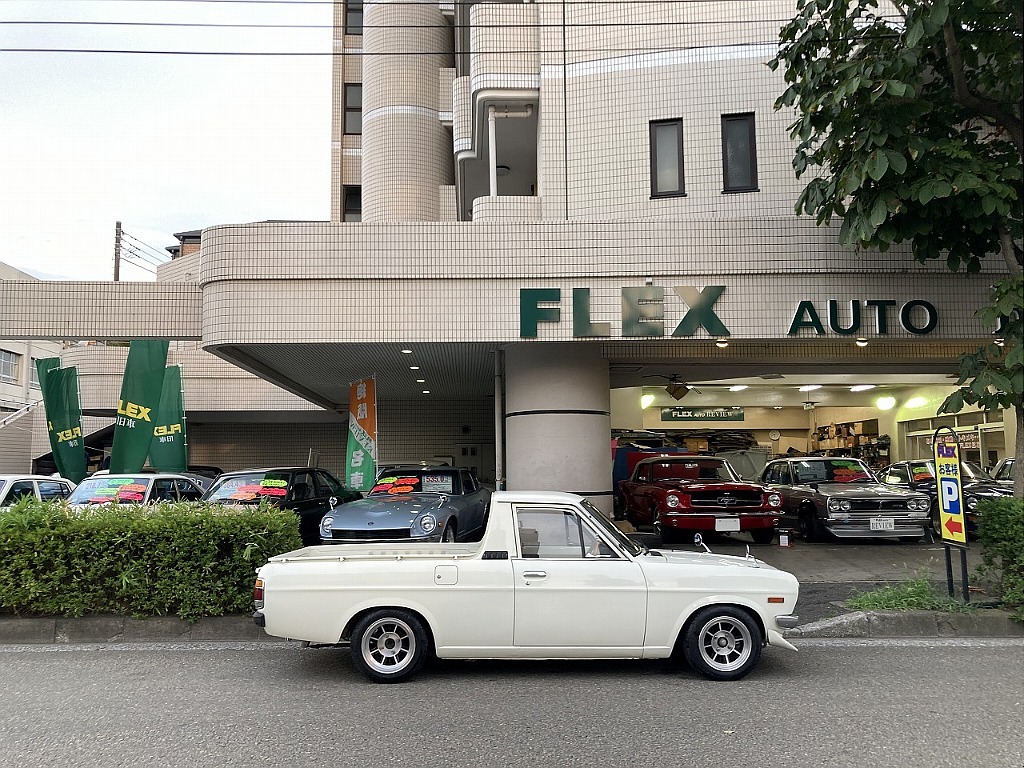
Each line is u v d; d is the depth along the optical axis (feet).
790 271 37.09
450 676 20.70
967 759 14.66
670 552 22.35
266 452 87.20
